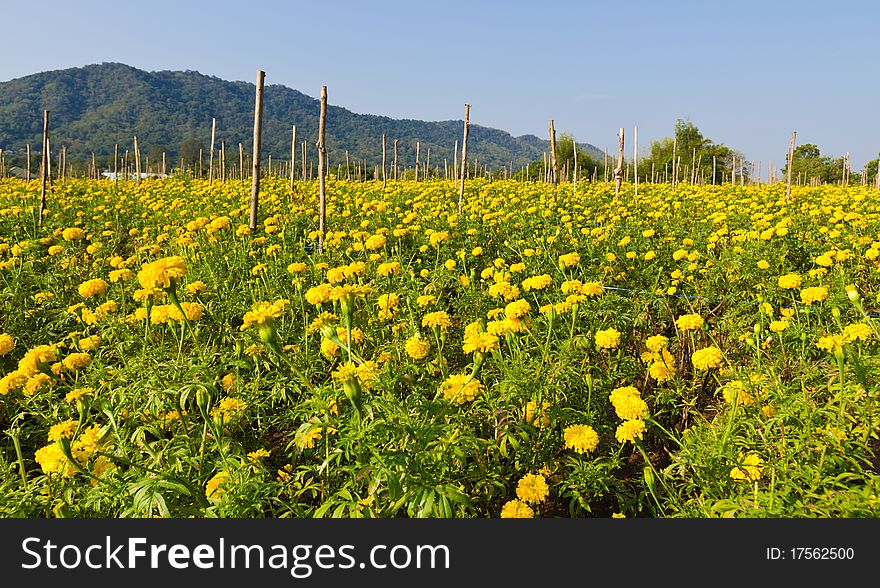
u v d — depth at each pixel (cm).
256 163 809
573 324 374
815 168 4972
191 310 372
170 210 1202
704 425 331
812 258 702
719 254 742
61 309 560
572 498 304
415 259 724
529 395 321
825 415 286
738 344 477
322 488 286
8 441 376
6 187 1778
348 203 1212
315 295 376
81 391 290
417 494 214
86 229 1040
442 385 299
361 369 310
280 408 385
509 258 792
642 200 1472
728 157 5197
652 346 367
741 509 240
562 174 3647
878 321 450
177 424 324
